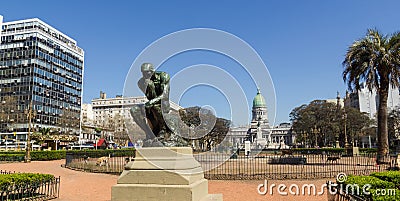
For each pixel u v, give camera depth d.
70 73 93.56
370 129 71.38
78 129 91.75
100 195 11.59
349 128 65.50
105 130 65.44
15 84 79.31
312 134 69.25
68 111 89.88
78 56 98.50
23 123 75.56
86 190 12.77
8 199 9.41
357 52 22.83
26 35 81.50
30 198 10.03
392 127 68.06
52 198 10.77
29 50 80.56
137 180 6.86
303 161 24.44
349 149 37.03
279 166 21.81
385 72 22.27
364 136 66.81
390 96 84.81
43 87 81.88
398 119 67.88
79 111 96.12
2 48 82.06
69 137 65.56
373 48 22.41
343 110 66.00
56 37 89.06
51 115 83.12
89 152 37.56
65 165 25.69
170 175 6.75
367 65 22.17
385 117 22.75
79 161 27.41
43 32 83.94
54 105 84.94
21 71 79.75
